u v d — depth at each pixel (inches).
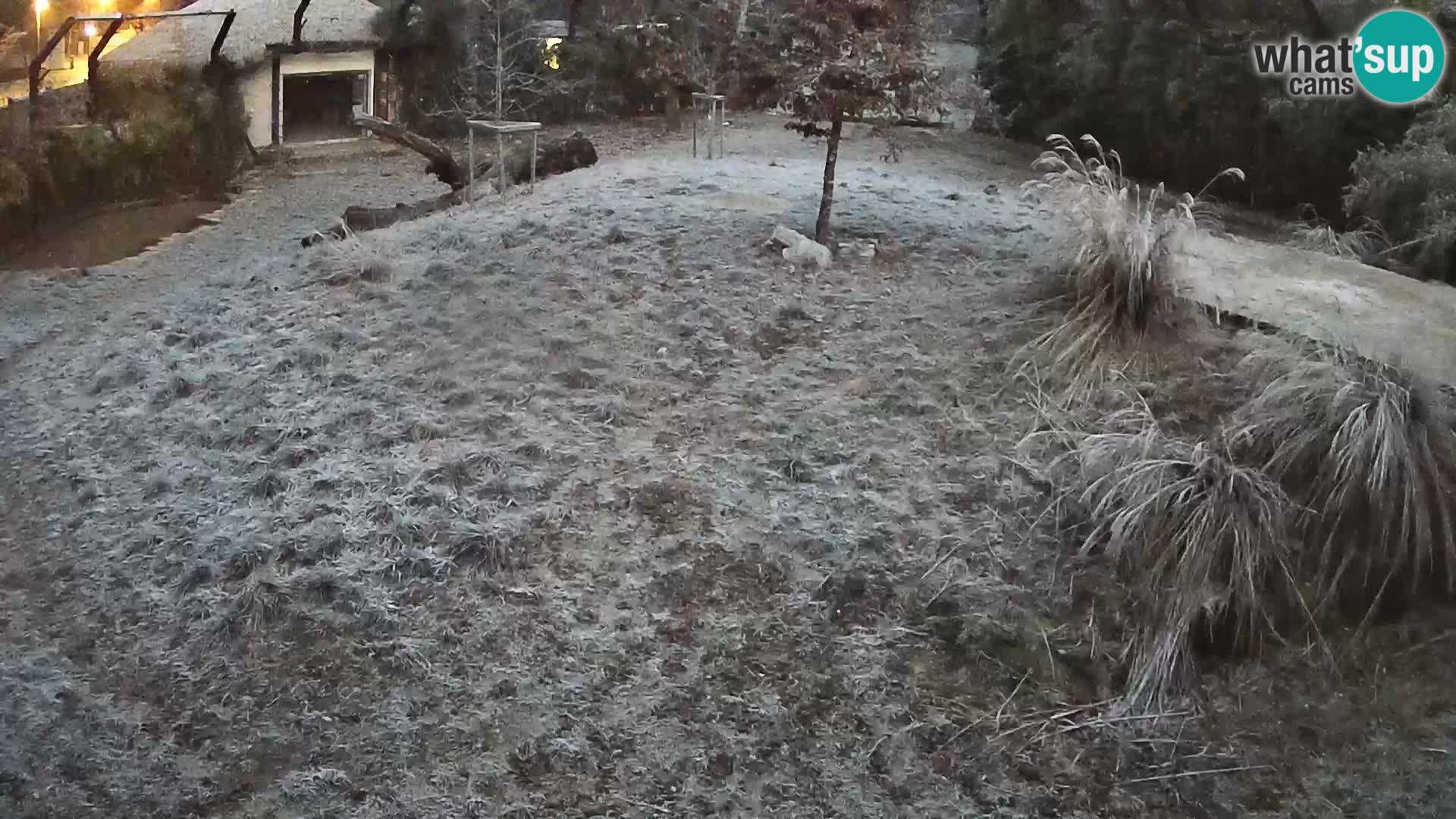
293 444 209.8
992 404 208.4
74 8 742.5
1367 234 310.2
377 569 175.8
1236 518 161.6
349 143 649.0
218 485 203.3
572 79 705.6
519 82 675.4
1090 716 153.3
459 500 188.9
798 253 270.2
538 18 759.7
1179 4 503.2
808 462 196.1
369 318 256.7
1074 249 237.0
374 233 333.7
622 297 253.1
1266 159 461.1
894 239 294.0
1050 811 140.9
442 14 669.3
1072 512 179.8
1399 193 310.2
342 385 229.5
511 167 431.2
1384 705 152.6
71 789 145.2
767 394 215.0
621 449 201.5
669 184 370.3
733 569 174.1
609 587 172.2
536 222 309.0
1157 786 144.3
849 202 344.5
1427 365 191.2
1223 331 216.2
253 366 242.8
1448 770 142.8
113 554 190.1
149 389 242.2
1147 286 214.5
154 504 201.3
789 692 155.7
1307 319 213.8
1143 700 154.9
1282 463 172.1
